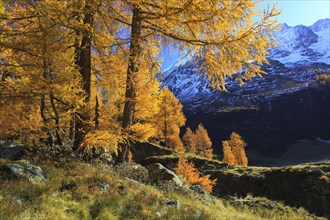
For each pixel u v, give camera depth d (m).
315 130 127.62
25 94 7.83
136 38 9.63
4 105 8.03
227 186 25.11
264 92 178.62
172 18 9.18
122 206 6.11
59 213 5.22
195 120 147.25
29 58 7.75
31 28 8.19
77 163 8.52
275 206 14.95
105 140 8.99
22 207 5.10
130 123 11.50
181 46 10.20
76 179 7.09
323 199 20.27
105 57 9.37
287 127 130.25
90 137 8.84
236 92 188.62
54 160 8.45
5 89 7.62
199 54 10.05
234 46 8.88
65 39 8.27
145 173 10.93
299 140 122.12
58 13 7.34
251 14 8.27
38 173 6.95
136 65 9.89
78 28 7.89
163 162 29.62
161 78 10.12
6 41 7.71
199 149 58.06
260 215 9.38
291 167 24.14
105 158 11.27
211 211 7.33
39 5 7.36
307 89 152.38
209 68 10.08
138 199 6.61
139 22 10.57
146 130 11.21
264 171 25.58
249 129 131.62
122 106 12.31
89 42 9.16
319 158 100.19
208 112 152.88
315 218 14.18
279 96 152.75
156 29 9.88
